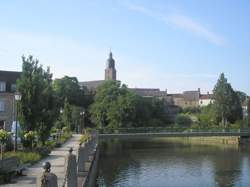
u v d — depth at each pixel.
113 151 72.88
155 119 129.50
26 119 38.56
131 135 83.69
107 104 123.56
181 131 92.06
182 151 72.88
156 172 45.91
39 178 13.02
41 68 39.56
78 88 140.50
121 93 126.69
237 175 43.97
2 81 76.38
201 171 46.94
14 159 24.19
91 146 42.00
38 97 38.84
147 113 124.69
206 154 67.25
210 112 125.12
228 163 54.69
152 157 62.28
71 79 139.62
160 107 138.62
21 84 38.44
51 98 40.62
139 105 123.12
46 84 40.00
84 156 28.62
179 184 38.25
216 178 41.84
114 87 126.75
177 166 51.38
